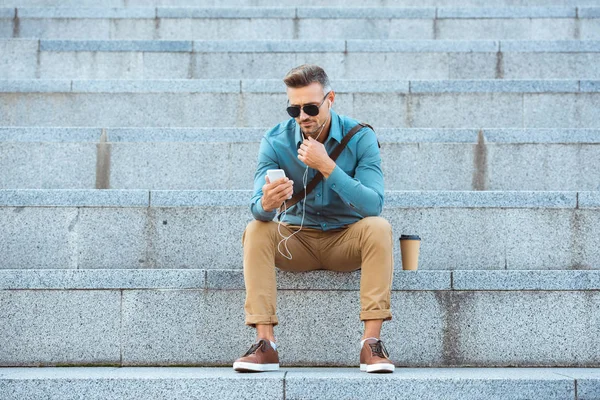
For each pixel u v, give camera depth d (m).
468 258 4.52
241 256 4.52
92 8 7.83
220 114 6.09
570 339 3.84
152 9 7.84
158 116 6.08
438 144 5.25
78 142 5.23
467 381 3.29
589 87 6.10
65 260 4.50
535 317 3.85
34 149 5.22
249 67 7.00
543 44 6.95
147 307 3.87
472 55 6.96
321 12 7.86
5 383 3.33
